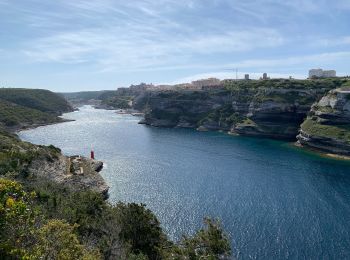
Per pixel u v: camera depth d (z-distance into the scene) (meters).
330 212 92.62
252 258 69.50
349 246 74.25
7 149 111.94
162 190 110.69
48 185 80.06
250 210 93.81
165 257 45.88
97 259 30.19
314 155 168.25
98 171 133.25
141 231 50.19
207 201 100.62
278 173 132.88
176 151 176.50
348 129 177.62
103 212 57.91
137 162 149.88
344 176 128.62
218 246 40.59
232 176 128.12
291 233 80.12
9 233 23.20
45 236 25.45
